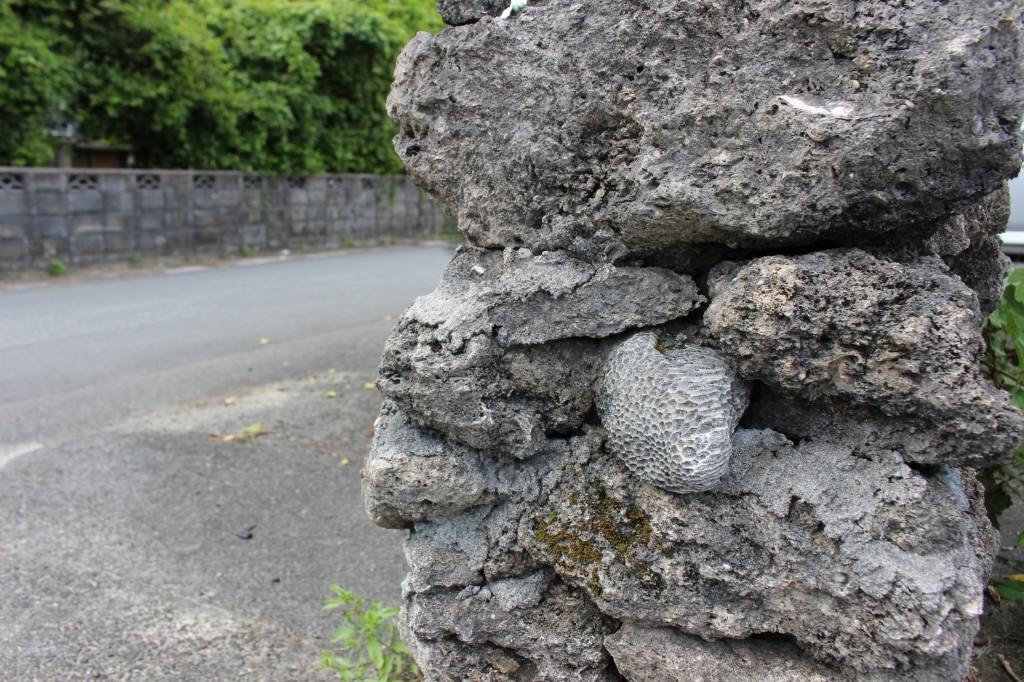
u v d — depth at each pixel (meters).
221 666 2.28
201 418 4.25
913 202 1.35
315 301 7.40
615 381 1.53
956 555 1.40
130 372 5.05
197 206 9.65
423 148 1.74
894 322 1.33
